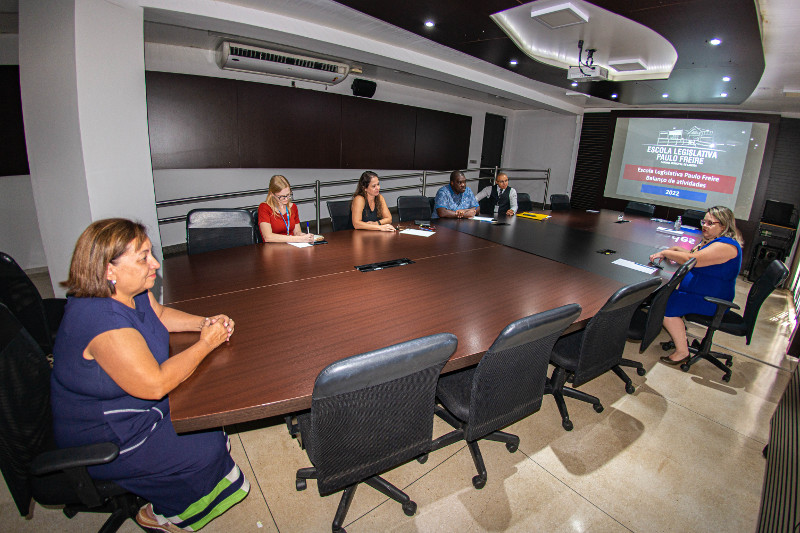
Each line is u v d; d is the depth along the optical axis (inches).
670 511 64.7
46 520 59.4
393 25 127.3
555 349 80.9
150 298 54.9
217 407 43.0
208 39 161.6
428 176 305.6
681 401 95.9
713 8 87.0
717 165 252.2
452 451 76.2
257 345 56.7
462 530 59.7
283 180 117.6
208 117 184.4
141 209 109.7
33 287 75.5
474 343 60.1
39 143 99.9
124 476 45.7
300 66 188.9
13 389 42.4
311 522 60.4
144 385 41.4
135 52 103.8
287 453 74.4
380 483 63.7
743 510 65.5
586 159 316.5
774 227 198.5
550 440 80.1
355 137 245.3
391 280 87.2
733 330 102.3
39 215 105.2
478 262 104.0
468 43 139.6
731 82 161.0
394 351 42.4
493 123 345.7
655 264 109.0
